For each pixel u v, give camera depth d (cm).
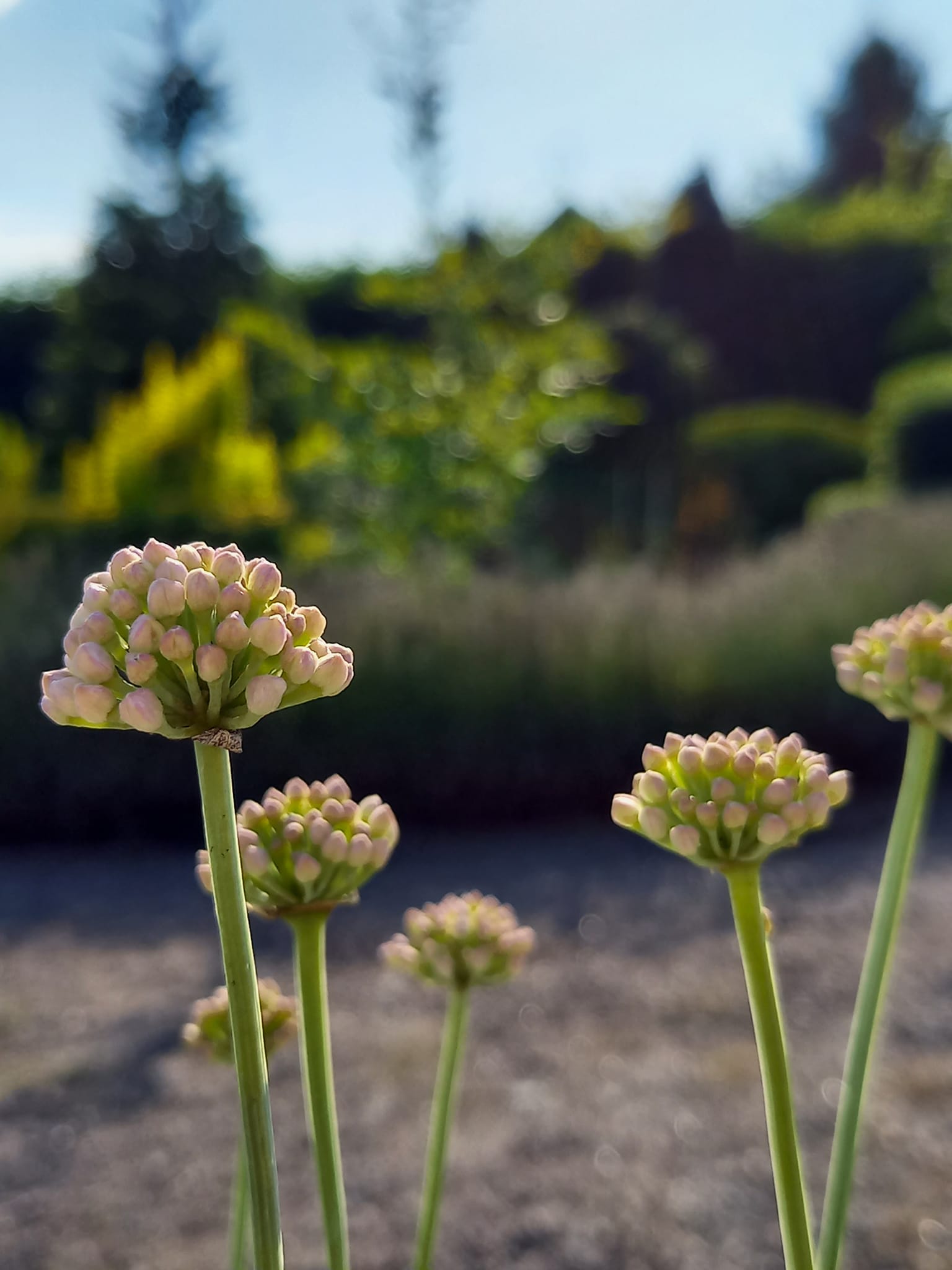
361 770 606
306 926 82
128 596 66
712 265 1802
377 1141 328
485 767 612
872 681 107
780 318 1812
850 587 710
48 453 1291
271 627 62
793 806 77
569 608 667
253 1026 59
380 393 830
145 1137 327
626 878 533
